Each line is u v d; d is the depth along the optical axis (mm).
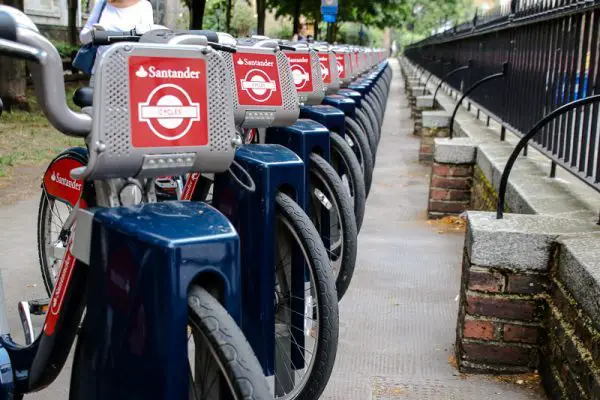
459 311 3668
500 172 5156
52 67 1918
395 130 14898
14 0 12773
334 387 3266
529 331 3365
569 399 2900
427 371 3459
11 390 2262
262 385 1728
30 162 8945
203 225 1882
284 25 45688
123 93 1999
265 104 3379
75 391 2086
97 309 1970
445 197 6750
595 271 2770
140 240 1810
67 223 3289
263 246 2756
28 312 2701
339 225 3654
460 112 10281
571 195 4312
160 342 1777
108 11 4465
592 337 2721
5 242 5473
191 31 2432
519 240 3299
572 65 4590
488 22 8680
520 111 6105
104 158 1989
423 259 5332
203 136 2156
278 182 2770
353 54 9008
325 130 3717
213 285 1902
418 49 31484
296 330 3074
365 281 4766
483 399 3176
